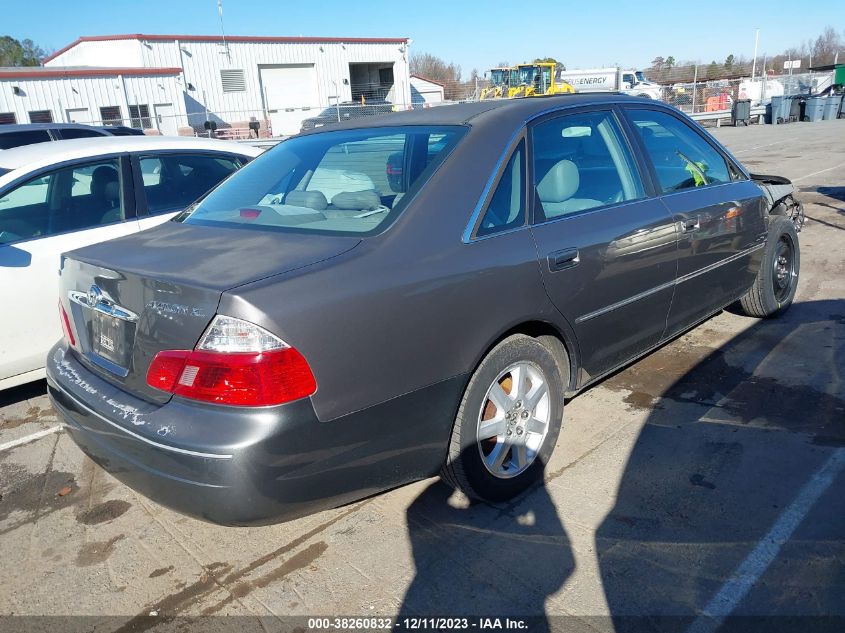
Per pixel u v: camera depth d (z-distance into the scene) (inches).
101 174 185.0
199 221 123.4
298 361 85.2
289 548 111.9
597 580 99.5
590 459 131.0
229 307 84.0
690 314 155.6
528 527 112.3
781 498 115.4
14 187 169.9
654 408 150.1
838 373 160.4
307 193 120.3
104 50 1299.2
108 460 96.7
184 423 85.7
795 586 95.8
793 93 1359.5
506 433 115.6
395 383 95.0
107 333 102.2
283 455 84.8
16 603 103.4
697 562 101.7
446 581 101.5
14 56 2608.3
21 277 164.6
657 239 137.5
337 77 1531.7
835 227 315.9
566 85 1235.9
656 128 153.8
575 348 124.3
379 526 115.7
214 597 101.9
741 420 142.3
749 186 175.5
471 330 103.3
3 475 142.6
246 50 1391.5
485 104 130.0
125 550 114.8
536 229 115.6
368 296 92.0
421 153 115.6
